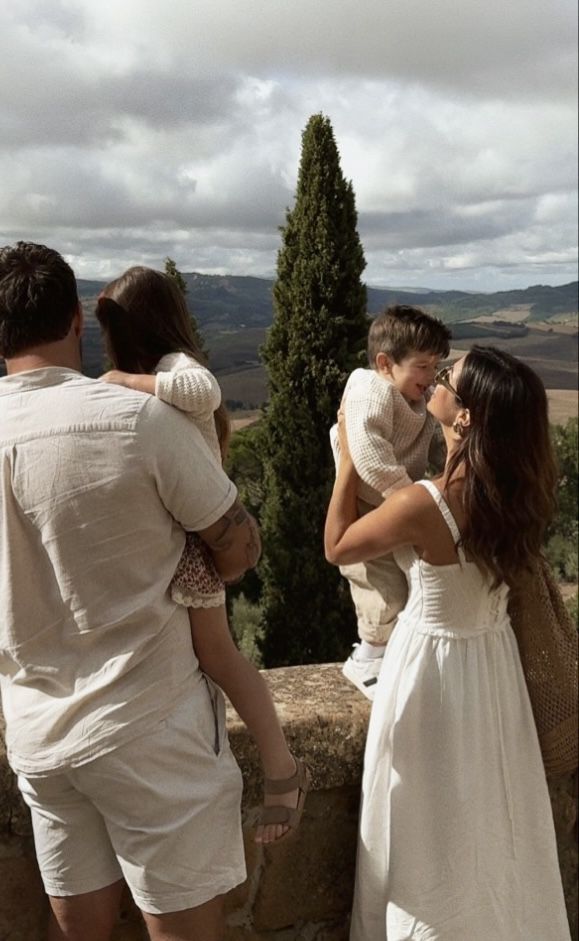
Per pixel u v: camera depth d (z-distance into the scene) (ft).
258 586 40.55
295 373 30.01
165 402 4.64
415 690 6.08
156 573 4.55
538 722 6.44
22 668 4.58
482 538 5.79
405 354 6.57
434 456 6.89
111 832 4.62
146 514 4.45
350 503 6.48
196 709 4.70
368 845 6.32
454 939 6.07
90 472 4.34
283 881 6.58
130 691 4.46
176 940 4.61
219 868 4.71
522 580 6.12
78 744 4.42
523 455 5.77
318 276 29.48
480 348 6.13
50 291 4.52
